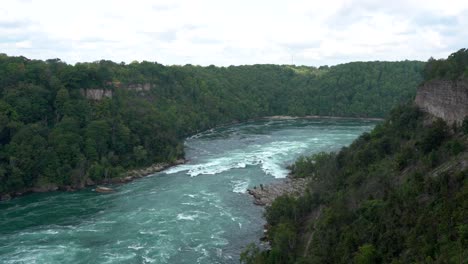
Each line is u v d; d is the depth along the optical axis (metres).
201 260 59.06
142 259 59.62
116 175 101.81
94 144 104.38
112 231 69.44
